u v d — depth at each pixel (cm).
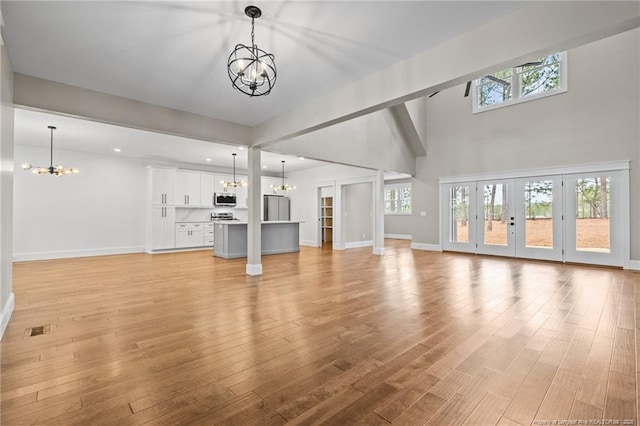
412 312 325
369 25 244
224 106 416
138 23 235
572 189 620
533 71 682
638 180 548
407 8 224
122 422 157
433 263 639
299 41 266
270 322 298
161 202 818
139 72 317
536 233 669
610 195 575
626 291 403
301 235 1030
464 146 785
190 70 313
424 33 256
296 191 1052
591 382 191
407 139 856
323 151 649
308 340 257
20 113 449
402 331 274
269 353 233
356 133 722
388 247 936
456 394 180
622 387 185
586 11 202
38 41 258
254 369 210
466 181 778
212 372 206
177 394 181
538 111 663
